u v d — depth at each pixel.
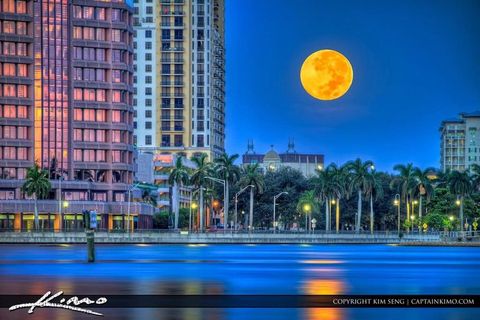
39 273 100.81
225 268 111.06
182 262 123.69
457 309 66.56
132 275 98.19
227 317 62.94
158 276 97.06
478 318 62.19
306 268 112.50
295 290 81.75
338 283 89.75
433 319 61.88
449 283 89.94
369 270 109.12
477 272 106.06
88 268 109.44
